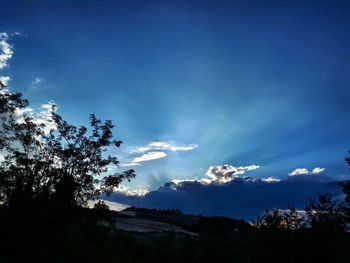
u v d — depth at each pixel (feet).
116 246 100.63
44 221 77.05
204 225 463.83
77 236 82.84
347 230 144.97
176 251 248.52
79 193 84.07
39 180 82.99
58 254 78.18
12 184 80.28
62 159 85.40
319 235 140.56
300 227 148.15
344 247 136.56
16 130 85.05
